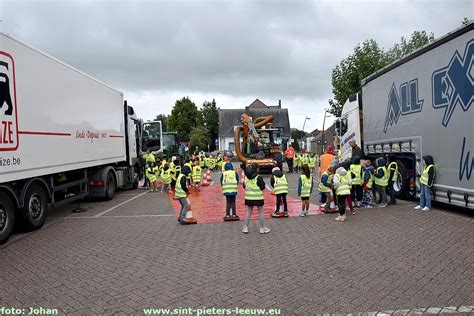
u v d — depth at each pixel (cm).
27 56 805
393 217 903
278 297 454
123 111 1557
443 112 913
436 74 938
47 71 895
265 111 7762
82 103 1114
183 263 597
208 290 482
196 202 1295
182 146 3697
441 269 531
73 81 1050
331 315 402
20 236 816
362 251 632
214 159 3509
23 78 787
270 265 574
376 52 2864
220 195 1495
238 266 575
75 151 1055
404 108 1095
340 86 2881
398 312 404
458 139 861
